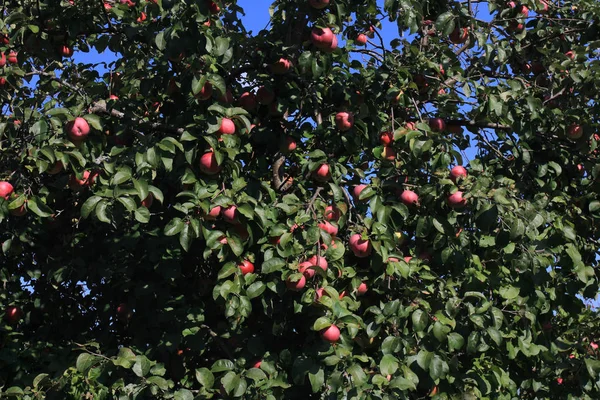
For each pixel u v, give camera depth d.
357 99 4.54
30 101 4.30
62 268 4.56
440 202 4.32
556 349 4.86
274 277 4.13
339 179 4.38
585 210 5.02
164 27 4.26
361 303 4.38
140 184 3.99
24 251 4.83
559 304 4.86
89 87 4.61
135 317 4.54
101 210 3.94
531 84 5.00
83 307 4.92
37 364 4.66
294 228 4.12
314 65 4.40
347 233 4.35
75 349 4.31
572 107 4.93
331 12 4.43
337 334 4.04
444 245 4.36
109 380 4.16
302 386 4.27
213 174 4.21
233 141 4.12
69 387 4.26
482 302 4.29
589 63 4.94
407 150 4.50
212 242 4.04
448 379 4.29
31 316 4.86
